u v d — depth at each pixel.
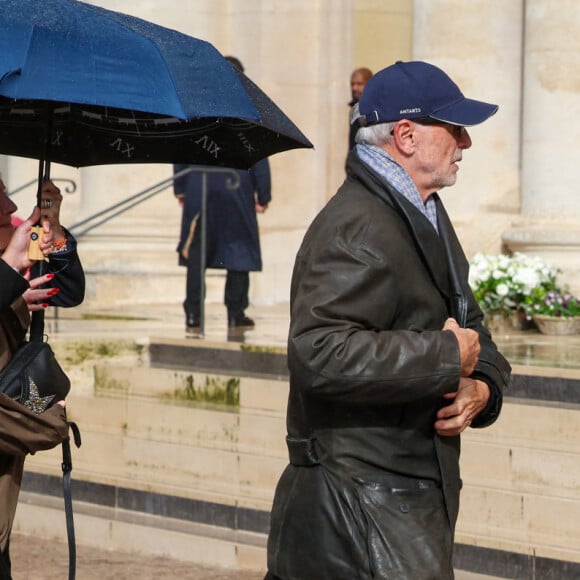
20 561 18.58
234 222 27.02
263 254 34.97
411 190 9.45
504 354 21.58
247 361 22.97
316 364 8.87
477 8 29.48
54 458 22.08
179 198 27.92
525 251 28.23
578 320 25.56
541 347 22.95
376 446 9.24
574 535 16.52
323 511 9.27
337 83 35.16
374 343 8.84
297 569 9.39
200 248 26.92
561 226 27.67
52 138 11.84
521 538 16.52
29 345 10.30
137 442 21.23
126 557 18.83
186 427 21.45
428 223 9.33
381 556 9.03
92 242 33.97
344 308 8.95
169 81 9.50
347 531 9.15
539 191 28.08
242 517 18.83
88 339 24.81
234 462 20.06
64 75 9.41
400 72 9.49
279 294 34.91
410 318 9.28
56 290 10.62
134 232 33.75
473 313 10.02
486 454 17.78
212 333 25.78
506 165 29.83
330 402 9.29
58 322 28.64
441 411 9.34
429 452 9.39
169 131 11.45
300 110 35.09
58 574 17.81
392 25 36.25
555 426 18.00
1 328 10.35
